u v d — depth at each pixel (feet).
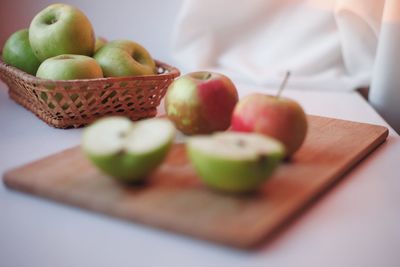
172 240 1.91
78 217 2.02
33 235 1.93
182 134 2.60
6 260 1.83
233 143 2.06
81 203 2.03
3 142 2.55
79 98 2.61
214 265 1.82
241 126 2.27
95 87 2.59
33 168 2.20
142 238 1.92
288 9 3.82
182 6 4.04
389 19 3.31
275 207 1.98
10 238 1.92
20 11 4.14
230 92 2.51
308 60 3.73
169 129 2.11
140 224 1.97
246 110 2.26
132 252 1.86
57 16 2.76
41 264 1.82
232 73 3.87
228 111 2.50
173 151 2.38
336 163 2.31
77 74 2.60
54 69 2.59
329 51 3.68
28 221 2.00
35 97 2.68
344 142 2.53
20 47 2.83
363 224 2.02
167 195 2.04
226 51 4.04
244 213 1.95
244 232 1.86
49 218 2.01
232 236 1.86
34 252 1.86
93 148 2.04
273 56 3.89
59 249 1.88
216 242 1.88
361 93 3.89
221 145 2.05
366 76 3.58
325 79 3.64
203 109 2.47
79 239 1.92
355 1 3.44
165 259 1.84
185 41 4.02
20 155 2.43
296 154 2.39
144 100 2.77
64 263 1.82
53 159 2.28
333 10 3.66
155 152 2.04
